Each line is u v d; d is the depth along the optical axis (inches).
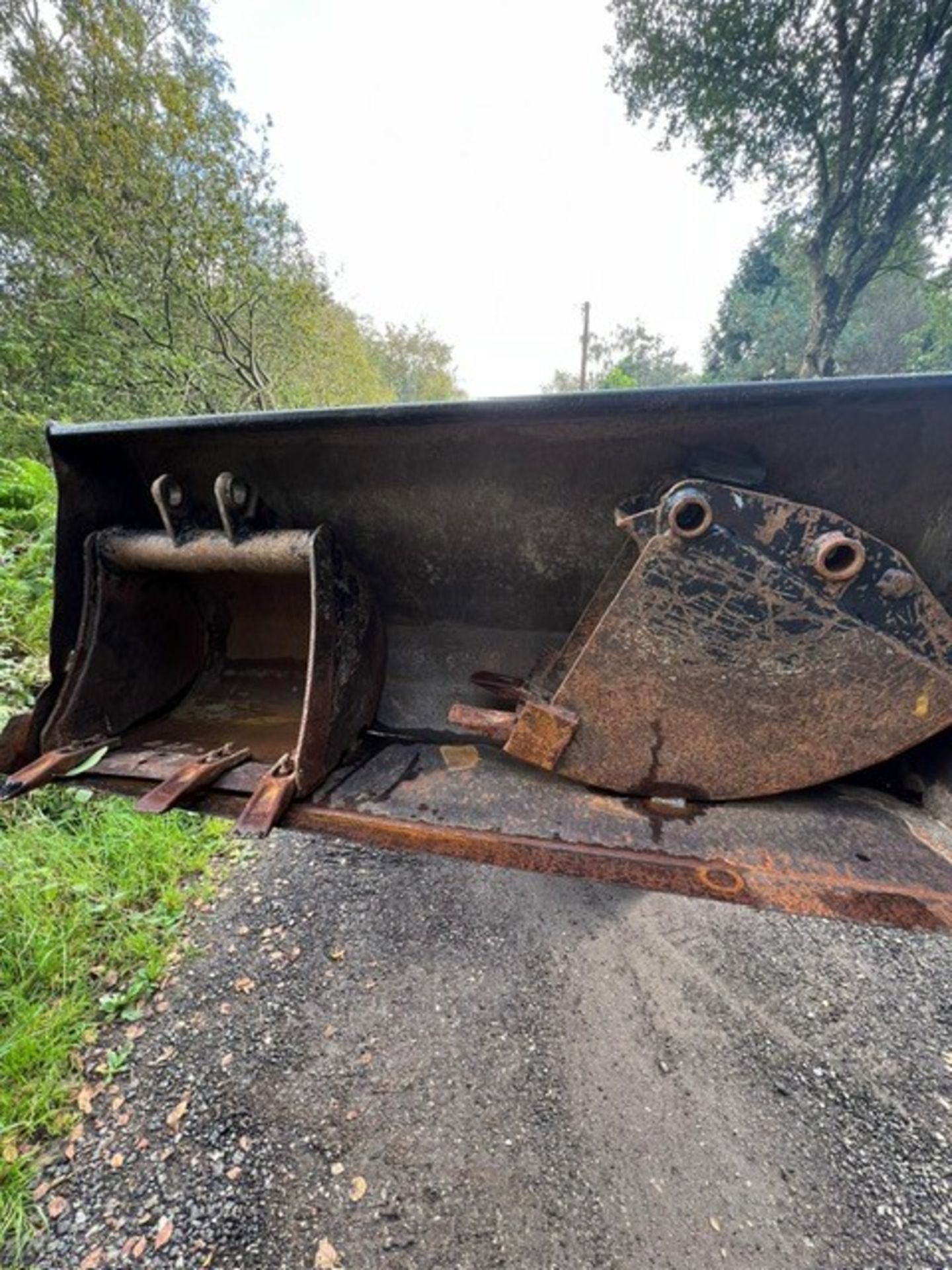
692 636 41.2
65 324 267.6
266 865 80.3
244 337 352.8
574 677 44.0
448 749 57.6
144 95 273.1
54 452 51.5
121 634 58.4
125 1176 44.6
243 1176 44.7
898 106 305.6
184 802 46.3
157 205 279.1
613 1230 41.4
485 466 52.1
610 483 49.9
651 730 44.0
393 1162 45.5
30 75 251.0
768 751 43.1
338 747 53.4
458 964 64.2
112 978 61.7
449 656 64.2
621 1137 47.2
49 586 132.7
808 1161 45.5
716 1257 39.9
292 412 46.1
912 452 40.1
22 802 82.8
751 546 39.2
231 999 59.9
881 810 44.8
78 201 261.6
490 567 58.9
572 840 42.1
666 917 71.2
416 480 54.5
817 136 336.5
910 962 64.7
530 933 68.7
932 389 35.8
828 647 40.0
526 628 62.3
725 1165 45.3
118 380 281.9
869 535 38.8
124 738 57.6
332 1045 55.0
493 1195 43.4
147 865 77.2
